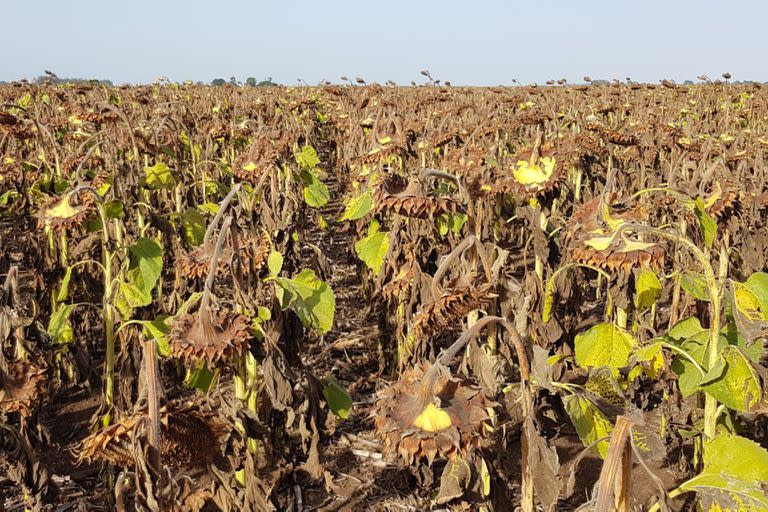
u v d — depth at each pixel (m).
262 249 2.96
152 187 4.40
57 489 2.75
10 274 2.59
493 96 14.35
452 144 6.59
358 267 5.31
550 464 1.94
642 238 2.25
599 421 2.21
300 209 5.26
